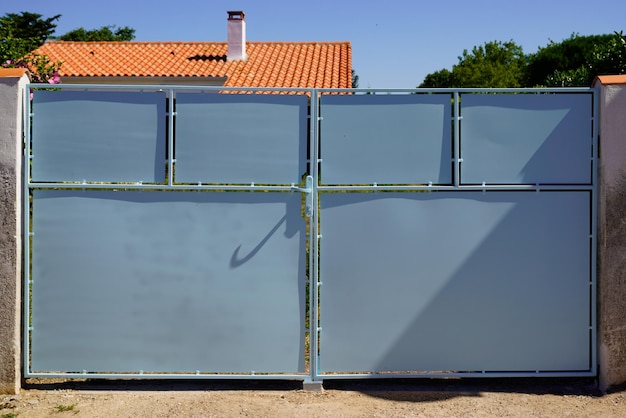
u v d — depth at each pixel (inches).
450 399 215.9
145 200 219.3
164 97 218.1
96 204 219.0
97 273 219.6
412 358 221.9
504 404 211.5
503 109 221.0
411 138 220.1
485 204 221.8
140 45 957.2
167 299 220.2
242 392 221.1
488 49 2268.7
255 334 220.7
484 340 222.7
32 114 217.5
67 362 220.4
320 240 220.4
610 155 217.3
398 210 221.0
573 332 223.8
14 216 212.8
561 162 221.5
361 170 219.5
